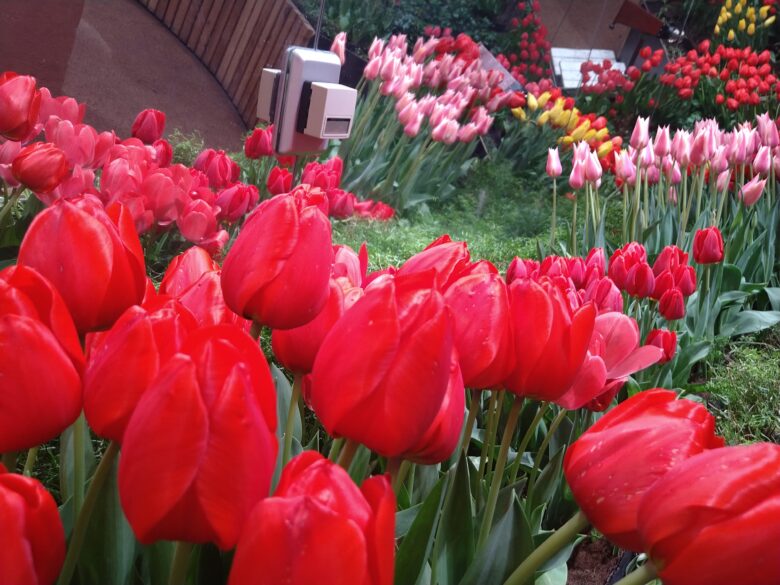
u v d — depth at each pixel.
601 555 1.84
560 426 1.87
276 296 0.65
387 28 4.34
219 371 0.46
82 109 1.88
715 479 0.50
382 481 0.46
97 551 0.71
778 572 0.49
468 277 0.72
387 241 2.60
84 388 0.54
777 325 3.58
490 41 5.19
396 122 4.16
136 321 0.51
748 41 7.11
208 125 2.79
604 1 6.14
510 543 0.85
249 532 0.42
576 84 5.91
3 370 0.49
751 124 5.88
